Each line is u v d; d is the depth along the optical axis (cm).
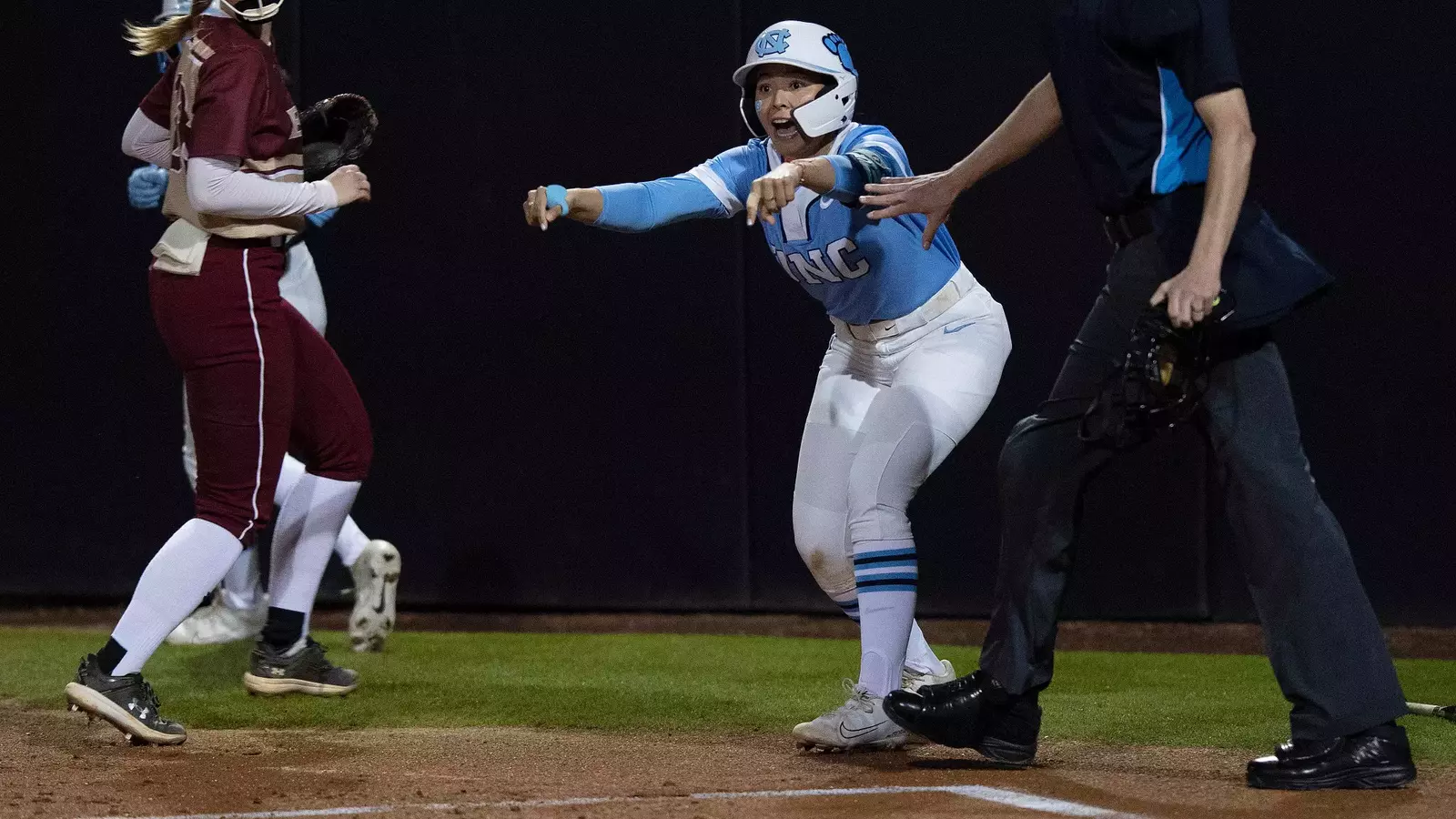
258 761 1177
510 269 2227
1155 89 999
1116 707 1434
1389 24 1917
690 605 2189
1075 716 1382
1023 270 2052
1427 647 1844
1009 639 1089
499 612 2270
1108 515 2048
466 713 1427
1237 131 950
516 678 1647
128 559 2311
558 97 2208
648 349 2192
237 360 1295
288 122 1309
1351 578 1016
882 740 1196
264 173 1293
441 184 2239
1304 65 1950
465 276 2239
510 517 2241
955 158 2072
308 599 1522
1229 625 2012
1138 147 1014
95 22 2278
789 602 2159
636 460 2203
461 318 2242
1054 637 1101
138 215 2283
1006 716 1111
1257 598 1034
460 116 2231
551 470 2228
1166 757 1180
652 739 1290
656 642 1977
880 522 1202
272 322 1317
